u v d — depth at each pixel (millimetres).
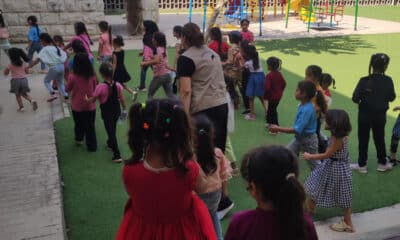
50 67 8164
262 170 1951
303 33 17469
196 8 24828
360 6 26375
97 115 7949
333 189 4270
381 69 5238
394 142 5734
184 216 2637
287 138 6859
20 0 14328
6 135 6695
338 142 4137
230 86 7410
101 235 4242
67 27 14969
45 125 7184
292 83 10094
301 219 1946
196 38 4281
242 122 7578
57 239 3928
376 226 4473
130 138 2502
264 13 23078
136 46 14438
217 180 3527
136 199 2559
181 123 2477
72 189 5180
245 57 7414
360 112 5430
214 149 3498
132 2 16797
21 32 14664
